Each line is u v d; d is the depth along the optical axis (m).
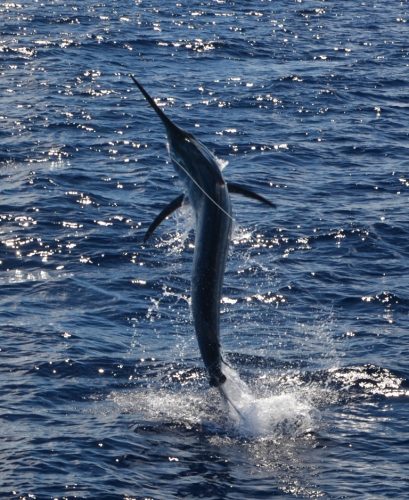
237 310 33.31
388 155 52.50
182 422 25.88
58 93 62.03
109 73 68.50
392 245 39.59
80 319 32.09
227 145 53.47
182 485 22.95
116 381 28.12
